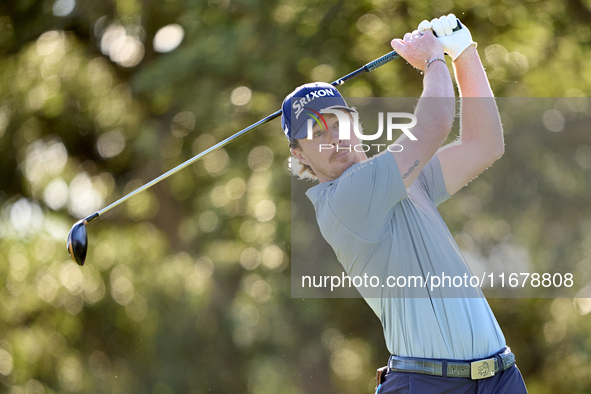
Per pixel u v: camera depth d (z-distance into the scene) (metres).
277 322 24.62
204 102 25.12
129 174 28.81
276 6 24.47
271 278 24.70
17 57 28.45
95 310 27.45
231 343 25.30
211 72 25.22
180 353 26.25
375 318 25.03
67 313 27.66
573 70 24.22
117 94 27.89
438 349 7.26
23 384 27.64
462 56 8.44
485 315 7.48
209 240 25.94
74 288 27.39
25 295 27.59
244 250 24.94
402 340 7.41
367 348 25.16
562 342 24.88
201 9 25.38
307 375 24.81
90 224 28.00
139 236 27.80
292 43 24.33
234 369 25.45
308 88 8.20
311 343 24.95
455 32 8.45
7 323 27.80
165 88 25.44
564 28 24.47
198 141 26.14
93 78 27.81
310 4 24.16
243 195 25.06
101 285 27.31
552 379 25.09
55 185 28.00
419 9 23.02
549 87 23.58
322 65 23.39
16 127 27.95
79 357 27.48
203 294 26.03
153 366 26.58
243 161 25.28
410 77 23.09
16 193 28.69
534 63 23.73
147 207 27.62
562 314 24.61
